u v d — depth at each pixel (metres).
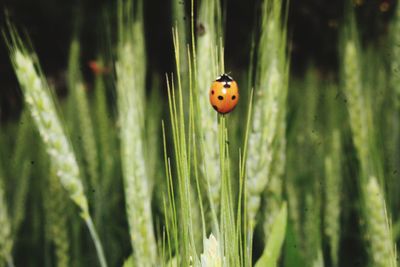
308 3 0.72
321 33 0.70
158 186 0.35
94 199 0.37
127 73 0.32
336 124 0.42
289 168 0.37
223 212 0.23
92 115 0.51
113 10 0.35
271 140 0.29
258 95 0.30
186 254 0.24
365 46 0.52
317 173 0.37
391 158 0.37
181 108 0.23
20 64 0.29
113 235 0.37
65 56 0.83
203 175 0.28
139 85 0.34
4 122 0.59
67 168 0.29
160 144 0.41
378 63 0.49
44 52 0.85
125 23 0.33
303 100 0.51
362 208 0.33
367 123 0.35
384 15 0.52
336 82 0.52
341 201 0.36
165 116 0.45
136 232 0.28
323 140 0.42
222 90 0.23
